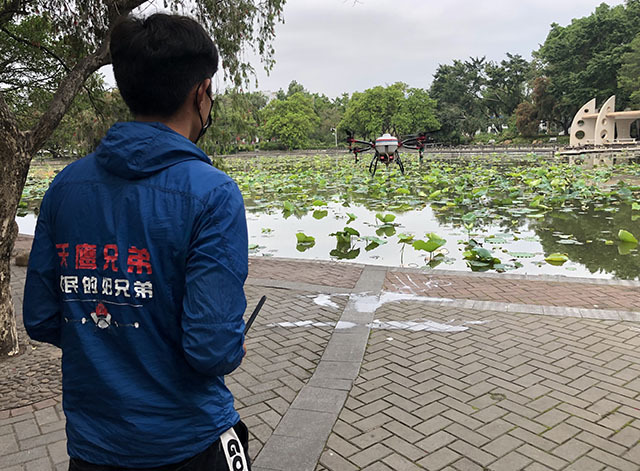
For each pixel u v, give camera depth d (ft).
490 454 9.02
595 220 35.19
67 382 4.05
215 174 3.98
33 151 13.23
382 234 32.65
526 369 12.21
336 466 8.82
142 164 3.87
